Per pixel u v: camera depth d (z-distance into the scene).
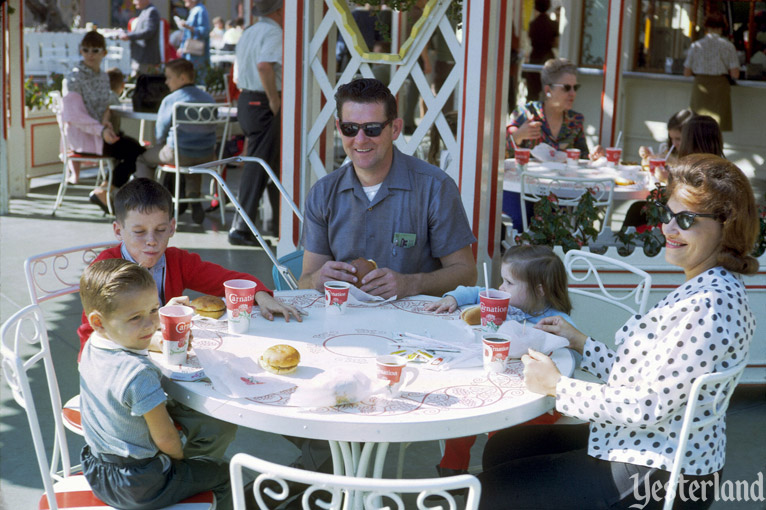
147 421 2.31
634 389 2.30
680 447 2.22
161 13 18.03
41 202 8.46
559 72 6.59
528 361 2.41
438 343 2.71
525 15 11.35
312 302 3.17
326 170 5.51
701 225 2.32
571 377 2.55
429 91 4.85
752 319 2.32
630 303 4.27
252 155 7.12
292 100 5.35
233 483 1.84
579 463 2.43
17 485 3.44
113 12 18.34
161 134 7.65
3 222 7.62
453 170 4.82
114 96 8.56
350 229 3.48
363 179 3.45
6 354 2.33
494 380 2.46
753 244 2.36
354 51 5.02
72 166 8.95
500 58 4.67
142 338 2.39
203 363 2.37
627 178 5.88
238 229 7.21
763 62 9.78
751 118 9.88
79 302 5.74
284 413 2.16
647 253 4.28
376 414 2.18
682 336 2.23
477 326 2.92
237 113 7.24
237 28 14.86
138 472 2.37
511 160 6.54
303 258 3.75
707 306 2.23
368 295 3.20
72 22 18.42
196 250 7.03
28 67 11.23
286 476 1.76
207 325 2.85
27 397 2.31
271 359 2.42
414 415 2.18
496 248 5.01
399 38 7.98
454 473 3.24
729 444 3.93
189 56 13.61
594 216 4.62
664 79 10.27
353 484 1.73
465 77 4.63
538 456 2.54
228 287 2.74
